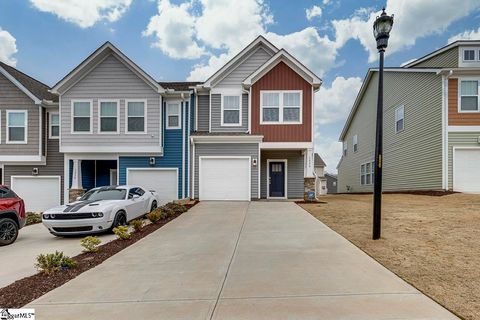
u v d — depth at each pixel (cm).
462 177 1499
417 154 1727
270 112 1529
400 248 595
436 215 911
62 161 1622
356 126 2688
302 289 416
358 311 349
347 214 1016
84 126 1498
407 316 335
